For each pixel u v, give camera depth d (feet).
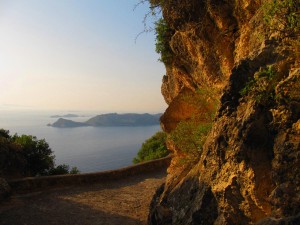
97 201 38.19
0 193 36.45
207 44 24.63
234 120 15.01
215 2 22.50
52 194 40.29
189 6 24.08
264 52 15.23
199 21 24.23
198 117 26.61
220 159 15.71
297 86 12.53
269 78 13.87
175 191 21.49
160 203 22.61
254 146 13.73
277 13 14.89
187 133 24.88
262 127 13.69
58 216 32.60
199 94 27.84
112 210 34.81
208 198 16.67
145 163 55.06
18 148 52.54
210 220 16.38
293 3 13.92
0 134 56.54
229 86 15.70
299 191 11.24
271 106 13.67
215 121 16.56
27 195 39.24
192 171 20.71
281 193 11.59
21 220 31.07
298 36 14.10
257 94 14.10
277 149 12.64
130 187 45.60
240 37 21.33
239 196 14.38
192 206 18.07
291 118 12.63
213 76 25.17
